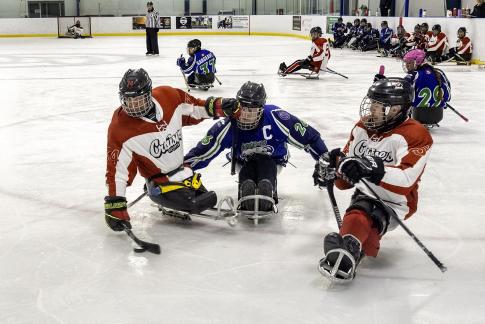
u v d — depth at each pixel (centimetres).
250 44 1853
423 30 1302
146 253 271
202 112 306
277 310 217
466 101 750
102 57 1431
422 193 366
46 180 394
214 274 248
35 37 2267
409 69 546
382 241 284
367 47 1623
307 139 307
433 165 435
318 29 984
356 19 1705
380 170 226
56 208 337
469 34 1237
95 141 515
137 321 210
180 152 299
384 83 237
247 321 210
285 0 2400
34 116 645
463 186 381
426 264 258
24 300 226
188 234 294
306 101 755
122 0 2473
